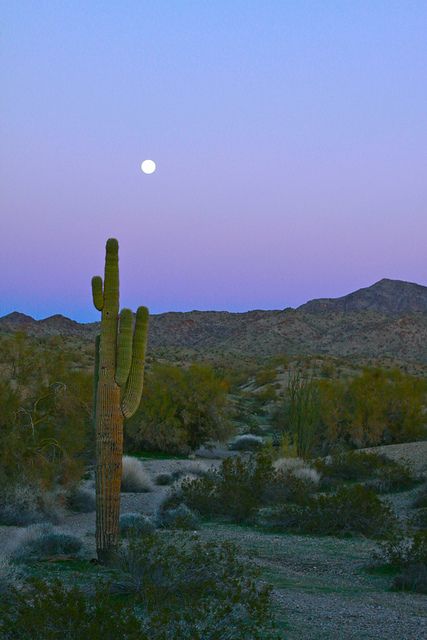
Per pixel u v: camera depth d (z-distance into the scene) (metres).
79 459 18.98
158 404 32.12
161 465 28.09
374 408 33.44
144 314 10.79
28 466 16.61
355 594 10.30
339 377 66.56
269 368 74.50
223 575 8.45
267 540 14.55
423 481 22.17
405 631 8.23
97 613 5.94
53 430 18.27
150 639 6.21
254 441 34.81
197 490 17.53
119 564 9.16
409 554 11.82
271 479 18.86
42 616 5.93
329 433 32.59
